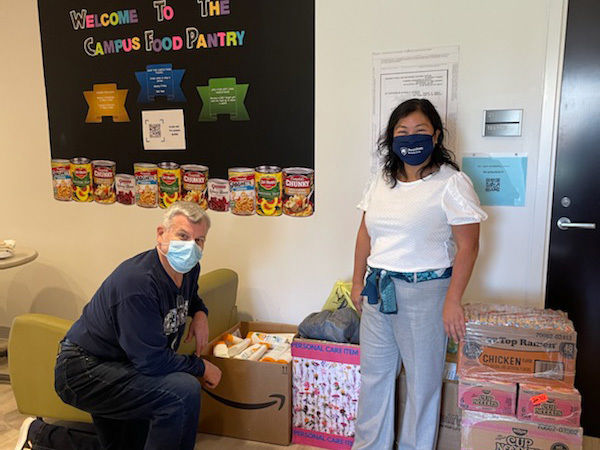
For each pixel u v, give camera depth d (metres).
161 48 2.59
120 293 1.63
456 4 2.10
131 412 1.71
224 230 2.63
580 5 1.97
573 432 1.65
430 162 1.73
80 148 2.88
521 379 1.70
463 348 1.73
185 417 1.68
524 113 2.07
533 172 2.10
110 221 2.89
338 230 2.44
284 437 2.10
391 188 1.76
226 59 2.48
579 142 2.06
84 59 2.76
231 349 2.19
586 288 2.13
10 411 2.40
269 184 2.51
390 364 1.82
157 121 2.66
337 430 2.05
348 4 2.25
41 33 2.82
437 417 1.79
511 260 2.18
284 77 2.40
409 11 2.16
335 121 2.36
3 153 3.06
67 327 1.92
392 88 2.24
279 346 2.29
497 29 2.06
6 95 2.98
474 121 2.14
